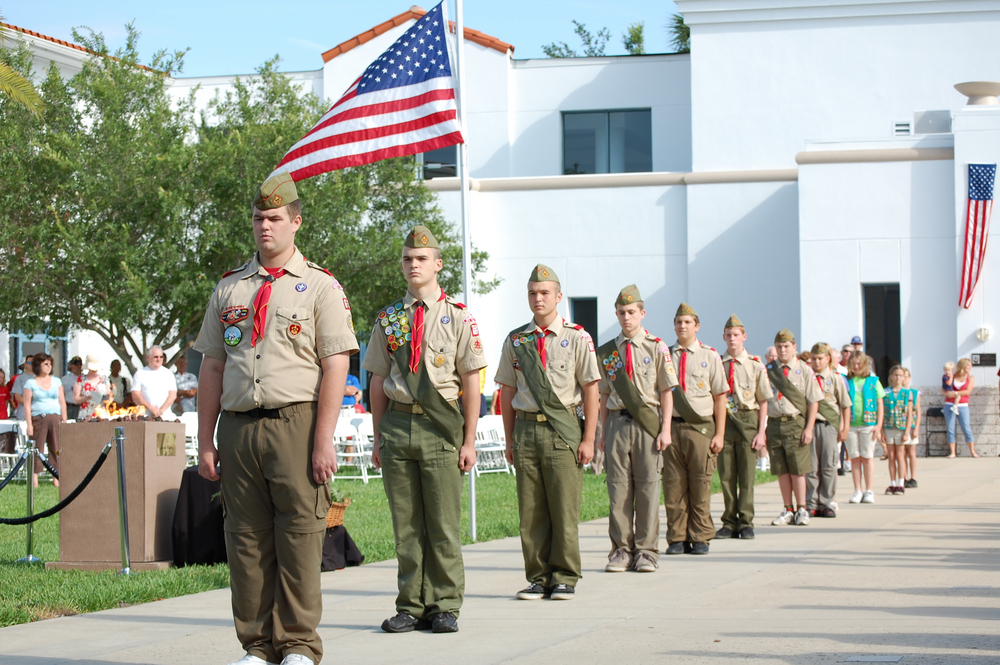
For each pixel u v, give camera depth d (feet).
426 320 21.27
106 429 30.25
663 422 28.55
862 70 83.66
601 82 91.25
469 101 92.27
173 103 90.22
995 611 21.52
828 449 41.22
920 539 33.65
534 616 22.38
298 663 15.80
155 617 23.25
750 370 35.96
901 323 74.74
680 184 82.84
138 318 64.90
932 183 74.64
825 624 20.56
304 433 16.16
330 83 93.30
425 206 77.97
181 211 64.85
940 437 73.77
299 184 66.28
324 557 29.78
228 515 16.47
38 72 81.56
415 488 21.40
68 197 65.21
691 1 85.46
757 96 84.79
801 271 76.23
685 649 18.70
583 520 41.70
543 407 24.12
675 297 82.74
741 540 34.91
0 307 63.77
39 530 39.32
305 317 16.24
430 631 21.08
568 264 83.87
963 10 82.23
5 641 20.75
